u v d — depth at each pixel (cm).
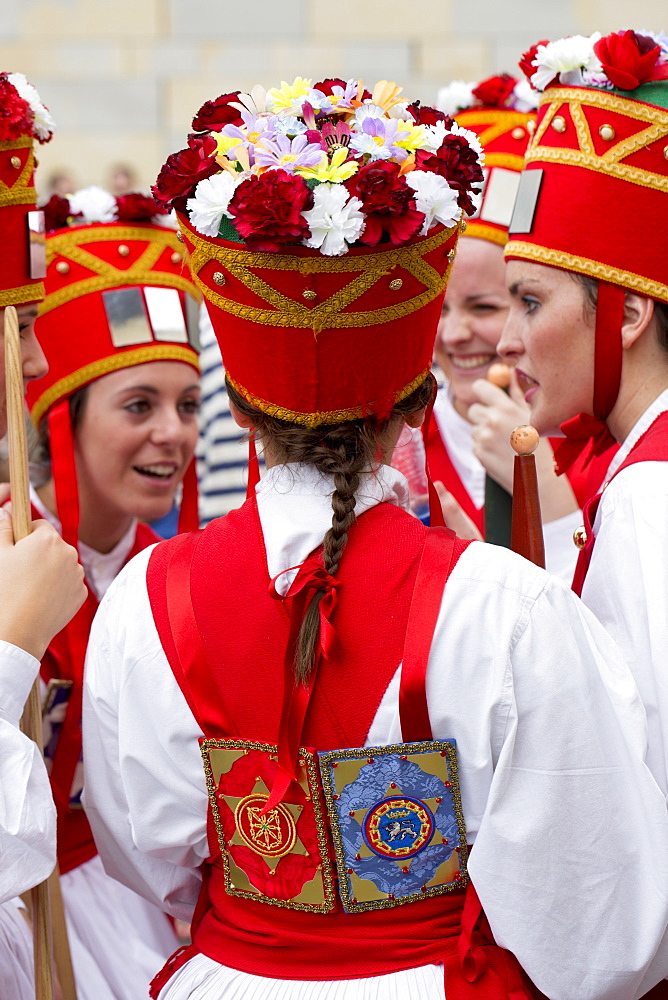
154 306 494
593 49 393
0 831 308
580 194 388
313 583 308
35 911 354
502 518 510
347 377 319
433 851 314
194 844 345
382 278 311
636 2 1402
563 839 305
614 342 390
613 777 309
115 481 495
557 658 304
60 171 1458
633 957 311
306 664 306
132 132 1459
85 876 475
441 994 310
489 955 318
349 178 302
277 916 327
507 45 1424
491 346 589
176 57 1452
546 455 516
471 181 322
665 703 332
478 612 306
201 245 321
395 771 307
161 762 333
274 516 325
